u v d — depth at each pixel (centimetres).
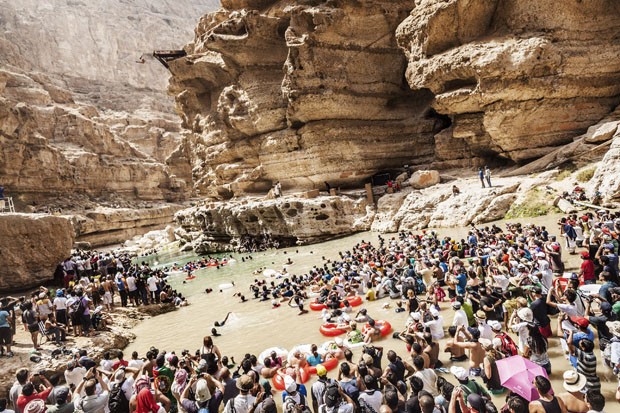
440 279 1492
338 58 3591
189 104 5325
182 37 13025
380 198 3406
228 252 4284
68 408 764
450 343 916
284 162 3925
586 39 2645
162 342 1533
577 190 2227
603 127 2506
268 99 3972
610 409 652
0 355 1232
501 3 2814
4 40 8881
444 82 3048
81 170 6800
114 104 10469
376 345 1119
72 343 1399
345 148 3662
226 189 4653
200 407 819
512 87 2672
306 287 1945
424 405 556
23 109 5769
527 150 2894
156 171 8206
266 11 4116
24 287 2091
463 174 3303
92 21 11094
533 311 909
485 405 569
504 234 1861
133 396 802
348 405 648
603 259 1054
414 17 3105
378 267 1748
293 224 3553
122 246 6153
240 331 1498
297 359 1014
